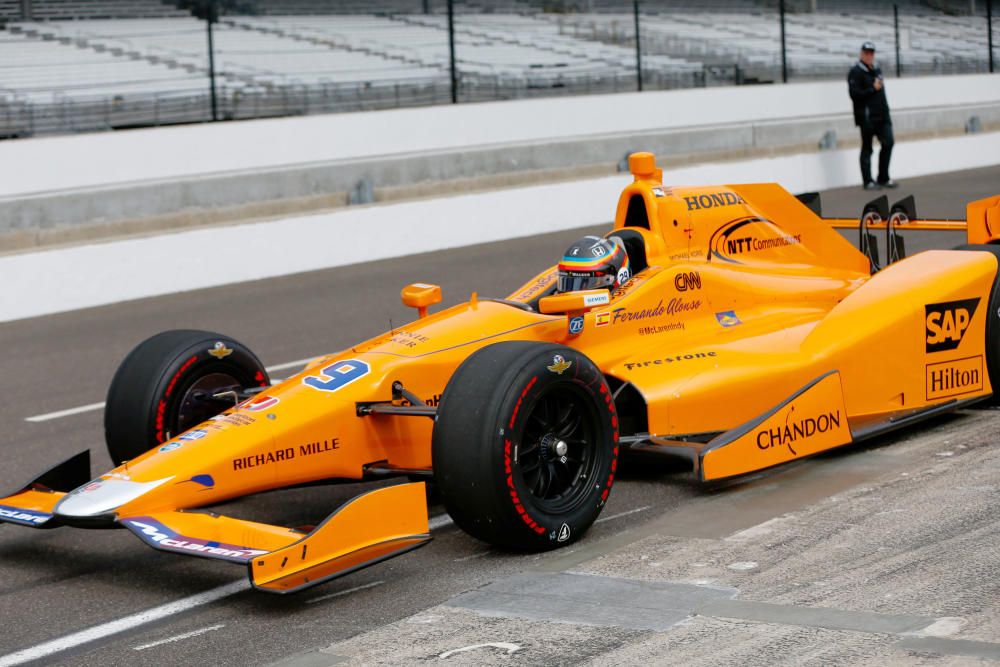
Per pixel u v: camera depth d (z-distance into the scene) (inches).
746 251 438.6
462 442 299.3
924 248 851.4
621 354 381.7
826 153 1293.1
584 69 1678.2
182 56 1444.4
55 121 1227.9
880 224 526.6
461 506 303.6
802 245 462.0
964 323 416.8
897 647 238.7
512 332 360.5
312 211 992.2
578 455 325.4
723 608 265.9
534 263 886.4
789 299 434.3
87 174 973.2
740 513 335.9
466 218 1016.9
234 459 305.1
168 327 721.6
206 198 1023.0
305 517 363.6
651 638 252.1
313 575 272.8
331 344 641.0
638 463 397.7
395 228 972.6
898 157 1348.4
